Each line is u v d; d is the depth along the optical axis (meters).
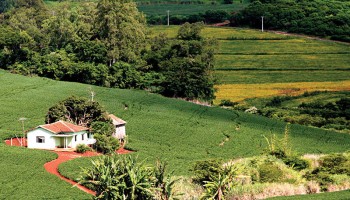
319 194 61.19
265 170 67.69
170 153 102.38
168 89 157.50
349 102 156.62
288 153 78.31
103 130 105.12
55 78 160.00
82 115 107.50
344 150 112.62
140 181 54.38
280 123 136.25
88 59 168.00
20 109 121.25
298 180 67.44
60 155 93.19
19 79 149.00
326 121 144.62
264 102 165.25
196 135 118.50
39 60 163.62
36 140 99.75
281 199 59.12
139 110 132.38
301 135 125.25
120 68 161.00
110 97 139.88
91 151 99.56
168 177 56.41
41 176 77.31
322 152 108.50
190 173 80.81
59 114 106.62
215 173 62.09
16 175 76.75
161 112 133.00
